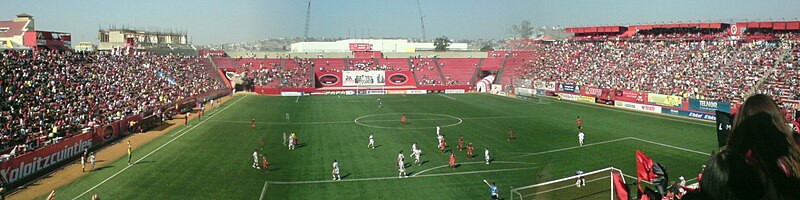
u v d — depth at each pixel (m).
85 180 46.09
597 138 66.12
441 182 45.22
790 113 55.94
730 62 102.75
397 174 48.34
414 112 99.06
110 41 170.62
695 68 105.44
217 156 56.44
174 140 66.56
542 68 142.38
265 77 152.62
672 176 46.56
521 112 97.12
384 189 43.47
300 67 162.62
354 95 142.62
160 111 82.81
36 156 46.94
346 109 105.00
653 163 7.71
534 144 62.41
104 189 43.16
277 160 54.59
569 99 120.12
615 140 64.50
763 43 106.06
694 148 59.06
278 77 153.75
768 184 4.58
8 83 69.62
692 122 80.81
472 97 133.62
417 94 146.00
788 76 89.44
